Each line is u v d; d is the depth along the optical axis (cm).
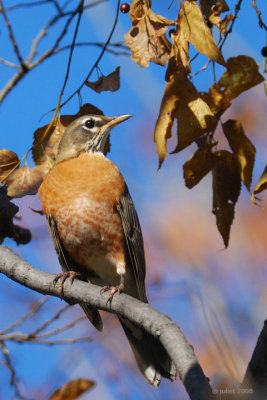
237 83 766
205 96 786
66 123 945
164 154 771
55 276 893
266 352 672
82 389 847
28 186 940
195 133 769
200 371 654
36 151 949
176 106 772
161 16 797
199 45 758
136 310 796
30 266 906
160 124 773
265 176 757
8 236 970
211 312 921
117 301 838
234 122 803
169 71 777
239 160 806
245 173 805
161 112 773
